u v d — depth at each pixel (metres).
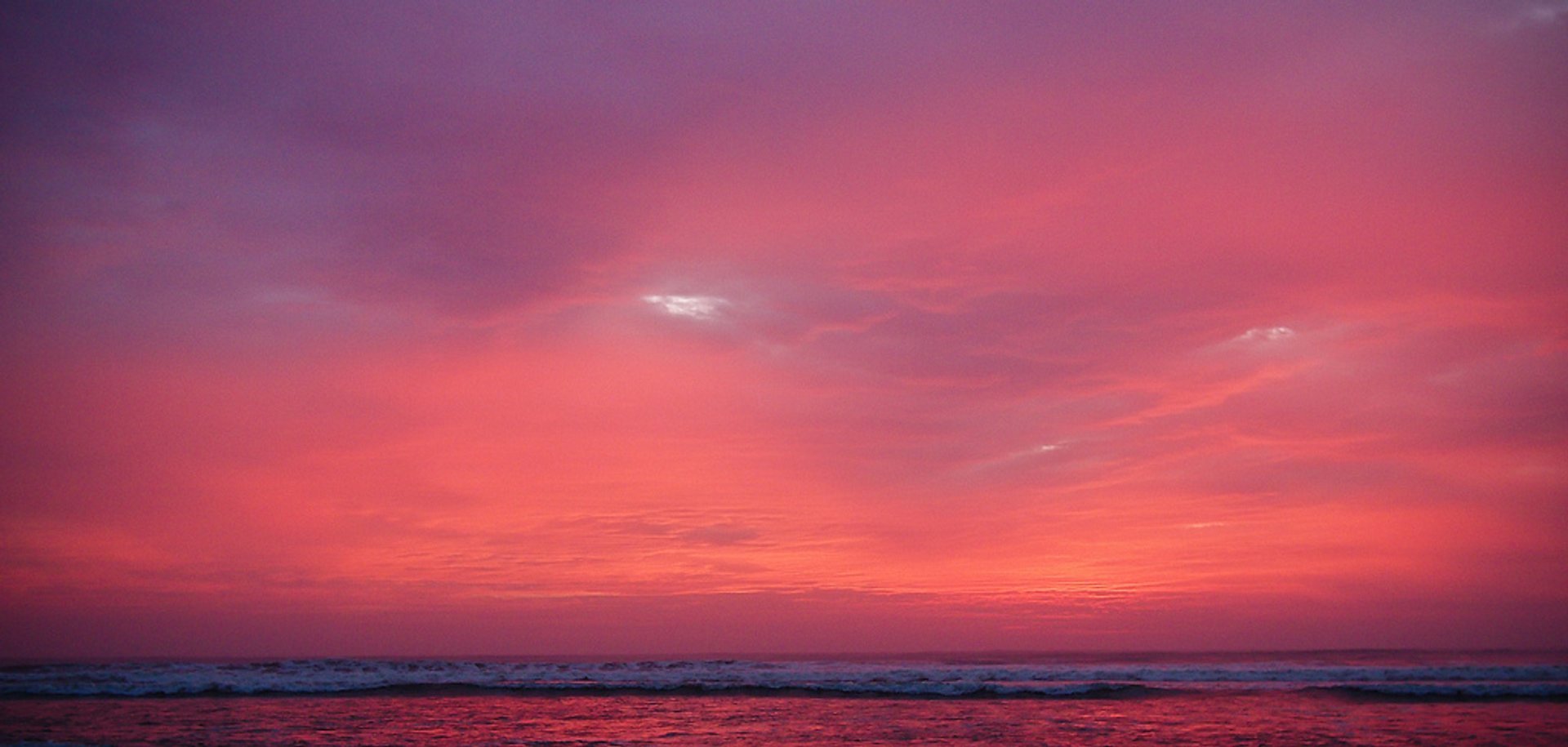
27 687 27.34
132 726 19.77
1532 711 21.72
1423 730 18.52
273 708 23.31
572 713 22.38
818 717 21.47
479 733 18.72
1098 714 21.66
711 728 19.47
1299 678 32.47
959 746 16.86
